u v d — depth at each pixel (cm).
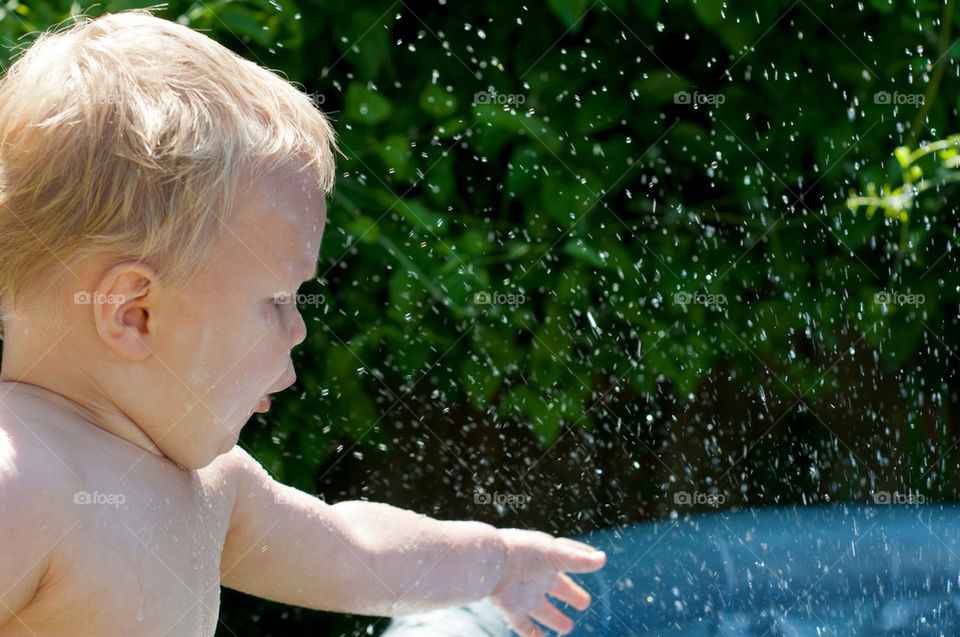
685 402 561
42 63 165
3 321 166
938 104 508
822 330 532
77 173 156
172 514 170
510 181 483
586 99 498
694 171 530
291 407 483
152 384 163
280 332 170
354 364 486
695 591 367
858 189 518
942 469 568
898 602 372
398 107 488
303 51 469
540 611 240
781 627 362
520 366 515
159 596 165
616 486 550
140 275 157
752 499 557
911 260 525
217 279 161
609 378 551
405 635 281
